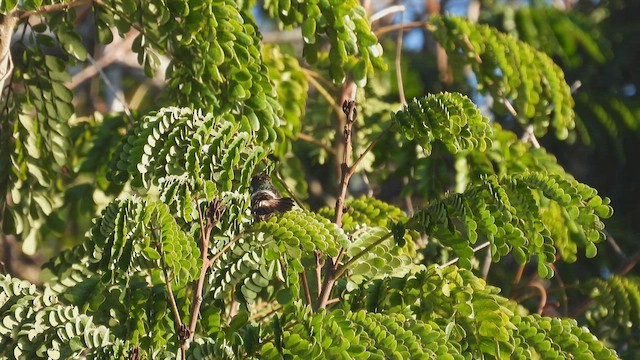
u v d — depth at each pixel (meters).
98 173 10.90
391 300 7.66
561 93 10.80
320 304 7.77
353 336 6.76
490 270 12.72
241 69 8.91
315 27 9.23
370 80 12.70
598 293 11.09
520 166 10.46
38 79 10.15
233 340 7.05
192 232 7.51
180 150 7.36
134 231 7.11
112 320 7.71
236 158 7.48
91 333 7.00
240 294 7.77
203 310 7.71
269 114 8.90
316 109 13.38
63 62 10.12
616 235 13.94
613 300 10.98
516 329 7.30
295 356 6.82
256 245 7.67
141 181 7.36
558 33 12.08
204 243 7.32
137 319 7.55
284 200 7.91
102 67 17.48
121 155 7.35
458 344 7.04
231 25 8.91
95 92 17.58
